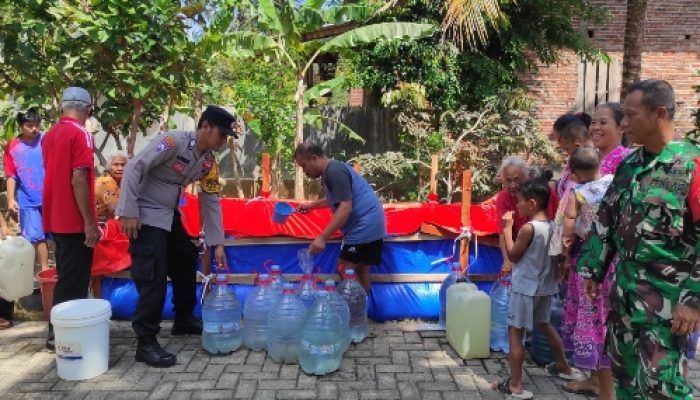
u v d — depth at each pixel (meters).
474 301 3.82
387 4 8.19
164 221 3.72
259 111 8.61
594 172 3.21
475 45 8.75
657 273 2.25
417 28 7.59
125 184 3.56
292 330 3.77
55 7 4.87
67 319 3.44
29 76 5.26
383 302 4.57
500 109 8.91
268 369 3.69
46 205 3.73
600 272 2.60
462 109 8.84
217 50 7.32
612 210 2.51
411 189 9.09
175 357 3.79
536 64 10.20
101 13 4.80
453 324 3.98
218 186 4.13
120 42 4.93
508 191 3.83
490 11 6.62
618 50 10.40
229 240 4.57
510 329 3.35
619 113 3.27
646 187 2.28
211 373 3.62
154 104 5.67
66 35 4.95
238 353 3.96
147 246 3.65
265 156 4.79
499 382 3.45
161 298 3.73
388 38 7.59
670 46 10.45
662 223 2.21
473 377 3.60
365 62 9.15
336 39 7.66
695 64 10.47
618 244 2.46
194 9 6.78
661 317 2.25
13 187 5.17
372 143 9.84
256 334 4.02
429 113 9.28
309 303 4.01
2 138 6.46
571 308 3.46
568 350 3.56
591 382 3.35
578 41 9.34
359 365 3.77
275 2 8.12
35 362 3.78
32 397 3.29
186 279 4.18
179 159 3.72
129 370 3.66
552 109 10.51
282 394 3.35
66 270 3.73
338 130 9.83
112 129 6.00
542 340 3.76
